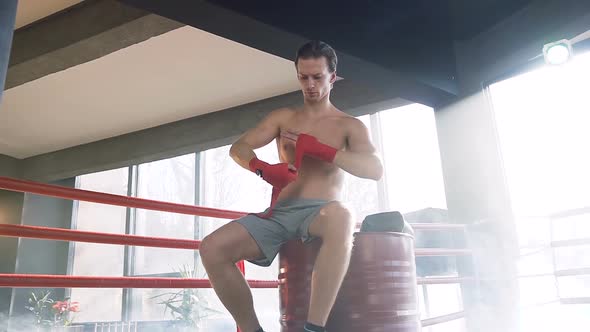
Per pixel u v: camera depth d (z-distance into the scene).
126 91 5.59
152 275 7.00
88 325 7.22
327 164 1.54
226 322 6.38
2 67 1.38
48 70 4.36
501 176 3.41
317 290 1.33
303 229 1.46
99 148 7.00
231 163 6.90
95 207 7.73
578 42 3.39
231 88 5.52
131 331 6.87
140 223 7.27
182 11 2.54
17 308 7.21
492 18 3.56
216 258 1.42
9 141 7.04
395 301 1.51
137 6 2.50
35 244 7.49
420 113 5.43
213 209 2.31
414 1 3.58
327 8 3.02
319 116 1.62
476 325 3.33
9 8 1.44
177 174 7.17
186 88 5.52
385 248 1.54
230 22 2.65
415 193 5.28
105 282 1.97
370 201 5.55
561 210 3.59
